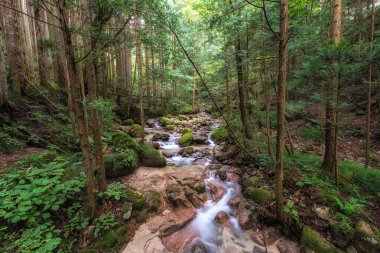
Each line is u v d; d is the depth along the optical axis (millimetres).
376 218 3576
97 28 3330
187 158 7312
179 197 4488
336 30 4172
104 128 7746
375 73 5621
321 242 3215
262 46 5270
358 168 4930
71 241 3150
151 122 13242
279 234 3762
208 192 5082
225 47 6422
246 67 6113
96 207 3727
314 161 5367
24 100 7809
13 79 7805
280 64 3127
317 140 7574
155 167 6215
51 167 4016
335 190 4082
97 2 3115
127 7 3387
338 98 4094
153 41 4887
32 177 3656
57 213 3414
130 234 3580
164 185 5074
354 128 7766
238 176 5719
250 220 4062
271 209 4043
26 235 2934
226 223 4172
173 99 17391
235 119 9055
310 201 3922
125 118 13094
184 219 4066
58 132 6902
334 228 3326
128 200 4105
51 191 3480
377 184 4297
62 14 2670
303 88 4363
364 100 8398
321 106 6312
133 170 5730
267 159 5504
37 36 9719
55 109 8414
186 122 13953
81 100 3043
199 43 15656
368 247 3074
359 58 3475
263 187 4719
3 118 6148
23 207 3064
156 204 4277
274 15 4574
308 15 5531
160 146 8742
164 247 3426
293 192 4254
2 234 2945
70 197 3566
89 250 3125
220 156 7020
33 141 5926
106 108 3586
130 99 13461
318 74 3674
